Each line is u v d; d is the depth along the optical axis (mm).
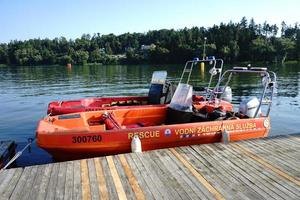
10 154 6266
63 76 33188
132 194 3768
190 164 4641
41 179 4191
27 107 13453
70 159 5672
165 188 3908
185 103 6953
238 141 5688
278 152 5113
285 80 23688
